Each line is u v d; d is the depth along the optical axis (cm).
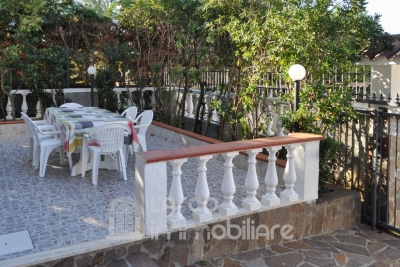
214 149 370
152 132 917
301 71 445
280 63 535
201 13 706
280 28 504
